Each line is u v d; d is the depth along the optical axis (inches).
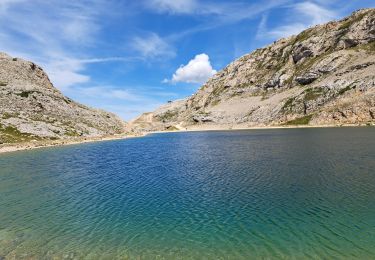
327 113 6555.1
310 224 933.8
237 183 1473.9
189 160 2373.3
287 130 5930.1
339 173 1545.3
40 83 6579.7
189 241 868.6
